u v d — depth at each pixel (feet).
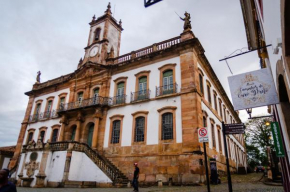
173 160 50.62
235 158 92.53
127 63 69.26
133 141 58.54
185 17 64.95
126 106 64.13
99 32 90.27
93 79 77.00
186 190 35.58
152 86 61.82
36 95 97.04
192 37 61.72
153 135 55.88
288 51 10.60
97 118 66.44
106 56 81.87
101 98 69.41
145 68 65.82
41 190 41.39
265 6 15.70
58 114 77.20
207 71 71.51
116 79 70.69
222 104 88.38
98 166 51.72
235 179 56.08
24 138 89.25
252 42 33.53
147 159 54.29
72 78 83.76
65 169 51.03
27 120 92.12
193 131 50.24
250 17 29.68
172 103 56.24
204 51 63.41
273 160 43.65
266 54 23.12
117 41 92.27
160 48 66.28
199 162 46.93
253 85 18.88
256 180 51.03
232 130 25.88
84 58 88.58
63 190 41.27
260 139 126.31
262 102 18.08
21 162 59.82
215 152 62.23
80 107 69.67
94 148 63.16
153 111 58.44
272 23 13.44
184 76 56.95
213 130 66.08
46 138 80.69
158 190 36.91
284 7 8.84
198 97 54.95
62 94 84.84
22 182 54.65
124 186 47.93
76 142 54.75
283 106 17.21
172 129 54.08
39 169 53.72
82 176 53.11
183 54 59.36
